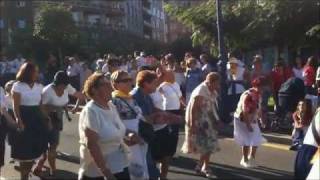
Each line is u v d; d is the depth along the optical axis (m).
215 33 24.16
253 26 21.45
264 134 12.59
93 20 82.12
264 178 9.02
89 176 5.38
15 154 8.73
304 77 13.67
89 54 55.94
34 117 8.72
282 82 14.81
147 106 7.66
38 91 8.77
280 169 9.61
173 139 8.34
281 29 21.28
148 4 64.25
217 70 17.45
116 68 11.34
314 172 5.44
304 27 20.81
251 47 23.91
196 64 16.06
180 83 16.39
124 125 6.14
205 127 8.89
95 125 5.27
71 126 15.01
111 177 5.18
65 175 9.60
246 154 9.81
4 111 8.60
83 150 5.36
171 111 9.88
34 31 51.50
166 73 9.98
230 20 23.12
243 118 9.56
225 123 14.21
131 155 6.41
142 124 7.22
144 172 6.60
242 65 14.90
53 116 9.34
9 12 71.44
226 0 23.62
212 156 10.72
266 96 13.64
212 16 23.77
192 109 8.90
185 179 9.02
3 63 24.03
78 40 53.28
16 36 52.78
